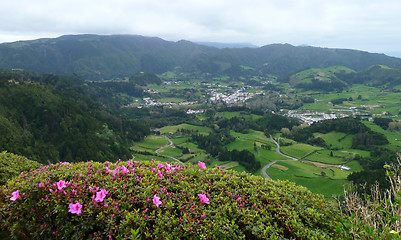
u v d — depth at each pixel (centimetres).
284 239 437
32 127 8112
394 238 345
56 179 568
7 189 541
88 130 8950
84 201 489
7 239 498
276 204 527
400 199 394
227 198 513
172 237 423
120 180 545
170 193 514
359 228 416
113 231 445
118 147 8562
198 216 466
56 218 476
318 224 506
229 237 434
